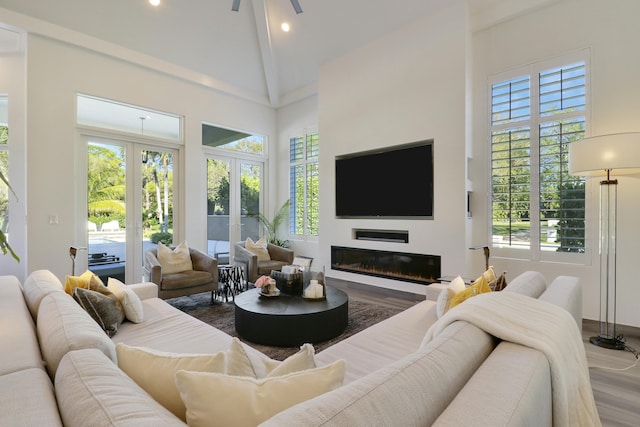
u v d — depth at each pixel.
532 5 3.60
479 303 1.27
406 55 4.37
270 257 5.12
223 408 0.79
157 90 4.95
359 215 4.94
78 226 4.30
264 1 4.73
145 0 4.14
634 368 2.37
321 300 2.98
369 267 4.86
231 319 3.44
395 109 4.49
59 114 4.05
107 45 4.35
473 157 4.11
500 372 0.85
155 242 5.04
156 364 0.98
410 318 2.32
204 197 5.71
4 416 0.78
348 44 4.91
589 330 3.09
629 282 3.17
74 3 3.88
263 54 5.50
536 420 0.78
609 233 2.93
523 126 3.78
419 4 4.09
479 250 4.05
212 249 5.82
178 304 3.99
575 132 3.45
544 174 3.64
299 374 0.87
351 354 1.76
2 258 4.05
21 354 1.19
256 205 6.62
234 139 6.15
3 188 4.11
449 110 3.99
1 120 4.18
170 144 5.18
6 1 3.61
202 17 4.60
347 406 0.62
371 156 4.77
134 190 4.83
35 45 3.87
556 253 3.57
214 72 5.48
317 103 6.06
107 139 4.58
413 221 4.32
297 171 6.48
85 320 1.39
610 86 3.25
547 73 3.62
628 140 2.51
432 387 0.76
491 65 3.98
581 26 3.40
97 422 0.69
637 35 3.11
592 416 1.19
